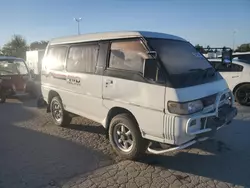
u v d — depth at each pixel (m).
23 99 10.05
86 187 3.50
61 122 6.08
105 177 3.75
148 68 3.68
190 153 4.53
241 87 8.12
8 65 10.43
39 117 7.22
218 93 3.97
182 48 4.52
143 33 4.16
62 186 3.54
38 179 3.73
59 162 4.27
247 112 7.28
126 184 3.55
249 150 4.64
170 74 3.60
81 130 5.93
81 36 5.22
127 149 4.28
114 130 4.41
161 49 4.05
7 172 3.95
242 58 9.14
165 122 3.56
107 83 4.39
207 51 7.56
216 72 4.61
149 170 3.94
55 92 6.07
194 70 4.08
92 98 4.79
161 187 3.46
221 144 4.92
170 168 4.00
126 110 4.23
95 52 4.71
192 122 3.48
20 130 6.05
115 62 4.32
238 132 5.58
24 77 10.19
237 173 3.83
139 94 3.87
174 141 3.53
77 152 4.68
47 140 5.32
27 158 4.45
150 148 4.02
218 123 3.82
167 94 3.51
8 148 4.92
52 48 6.11
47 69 6.25
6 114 7.71
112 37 4.44
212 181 3.61
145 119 3.81
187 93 3.51
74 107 5.40
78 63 5.15
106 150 4.74
